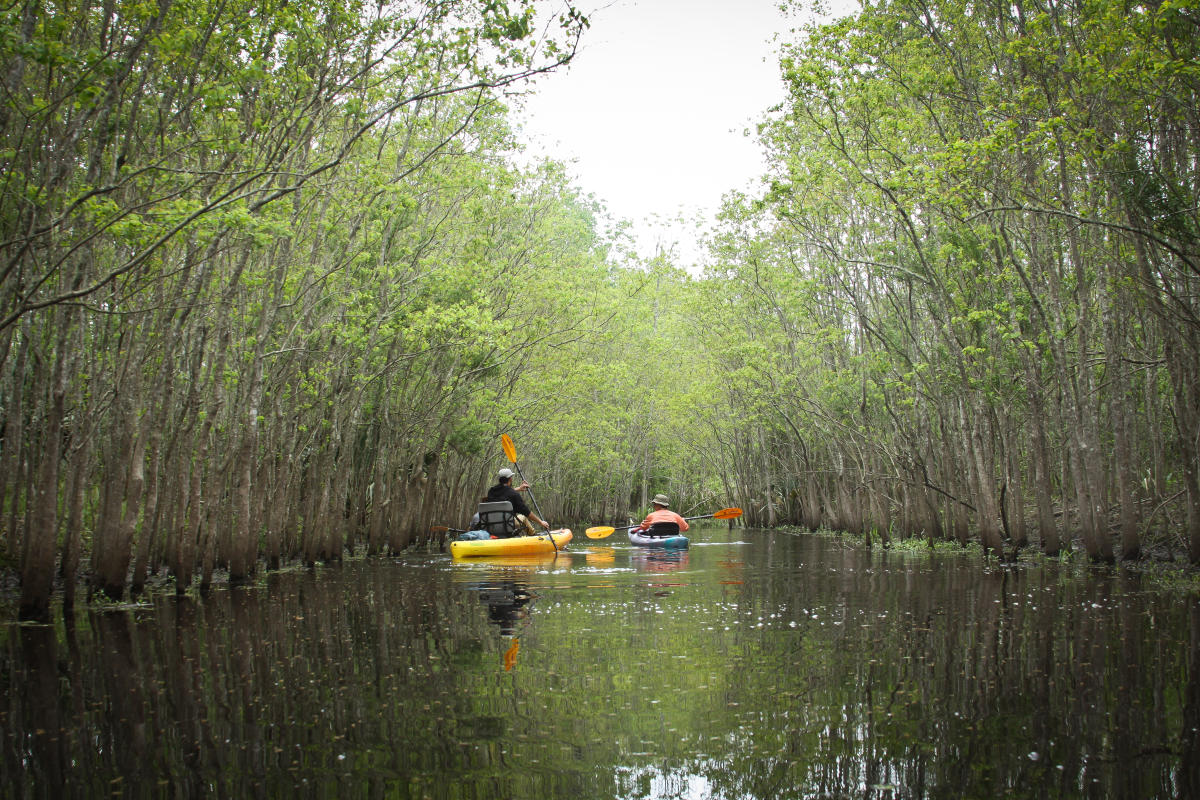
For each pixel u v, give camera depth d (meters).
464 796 4.53
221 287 14.08
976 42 15.53
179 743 5.42
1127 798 4.42
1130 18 11.62
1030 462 23.09
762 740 5.39
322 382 18.91
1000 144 12.88
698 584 13.67
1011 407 18.75
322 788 4.65
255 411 14.86
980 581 13.24
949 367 18.73
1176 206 12.34
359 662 7.63
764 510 39.66
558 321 27.66
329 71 12.20
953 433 21.95
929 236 18.25
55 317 11.36
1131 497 15.02
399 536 22.55
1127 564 14.94
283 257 14.95
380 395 22.58
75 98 8.48
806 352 26.31
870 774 4.79
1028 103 13.98
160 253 11.33
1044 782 4.65
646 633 8.94
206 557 13.59
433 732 5.60
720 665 7.35
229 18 10.02
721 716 5.89
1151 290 13.87
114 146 10.84
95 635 9.27
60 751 5.29
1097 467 15.14
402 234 19.59
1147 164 12.81
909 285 19.06
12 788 4.70
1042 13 13.36
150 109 10.99
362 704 6.24
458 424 25.33
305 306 17.00
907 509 23.23
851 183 17.97
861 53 15.27
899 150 16.55
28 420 16.27
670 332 39.44
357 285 18.27
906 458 22.16
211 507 13.74
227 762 5.07
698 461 47.34
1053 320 16.94
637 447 43.62
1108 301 15.13
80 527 11.38
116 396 12.27
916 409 21.70
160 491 16.25
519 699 6.34
